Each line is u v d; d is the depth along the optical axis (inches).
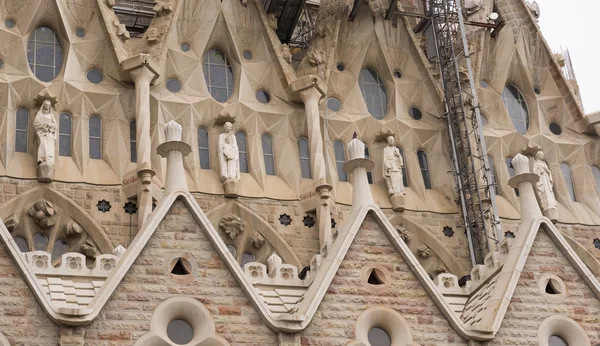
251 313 913.5
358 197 997.8
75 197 1360.7
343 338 925.2
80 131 1408.7
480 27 1681.8
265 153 1505.9
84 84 1438.2
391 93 1615.4
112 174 1393.9
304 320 912.3
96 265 953.5
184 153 978.1
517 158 1050.7
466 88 1611.7
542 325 965.2
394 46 1637.6
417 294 960.3
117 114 1439.5
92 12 1476.4
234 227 1417.3
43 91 1400.1
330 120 1550.2
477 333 940.0
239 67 1535.4
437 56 1640.0
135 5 1652.3
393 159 1533.0
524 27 1696.6
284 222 1444.4
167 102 1462.8
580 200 1611.7
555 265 998.4
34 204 1339.8
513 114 1662.2
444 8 1643.7
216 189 1433.3
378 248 974.4
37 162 1357.0
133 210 1370.6
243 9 1563.7
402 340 937.5
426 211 1531.7
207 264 926.4
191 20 1528.1
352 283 952.3
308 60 1562.5
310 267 1041.5
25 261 877.8
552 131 1658.5
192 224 940.6
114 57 1451.8
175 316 903.7
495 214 1499.8
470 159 1546.5
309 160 1509.6
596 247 1567.4
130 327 882.8
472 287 1037.8
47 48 1456.7
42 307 865.5
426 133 1595.7
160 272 911.7
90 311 868.0
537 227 1010.1
